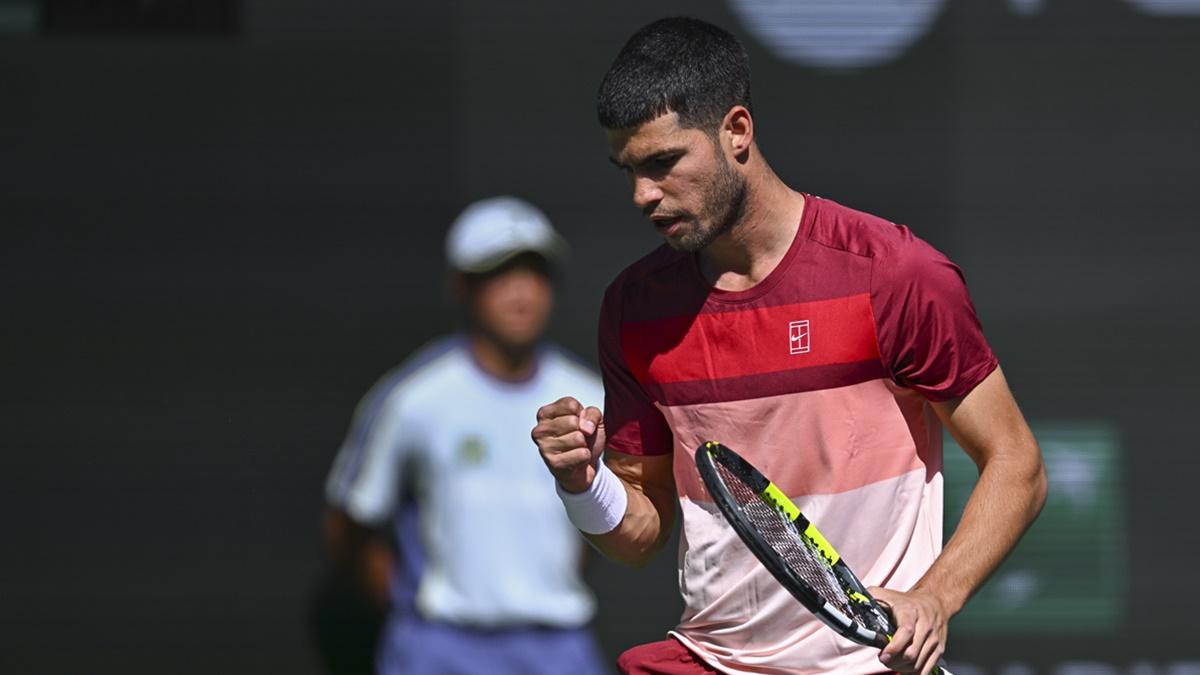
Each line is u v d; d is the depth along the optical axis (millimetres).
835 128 26984
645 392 13555
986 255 27016
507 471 24219
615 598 26781
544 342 27016
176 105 27328
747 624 13359
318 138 27391
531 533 24141
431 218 27359
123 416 27203
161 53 27312
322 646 26781
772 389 12727
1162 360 26844
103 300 27219
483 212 24891
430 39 27344
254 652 26906
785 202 12695
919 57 27047
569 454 12750
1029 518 12289
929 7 27016
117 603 27016
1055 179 26984
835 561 12172
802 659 13227
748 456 12969
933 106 27016
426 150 27359
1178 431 26828
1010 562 26812
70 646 26969
